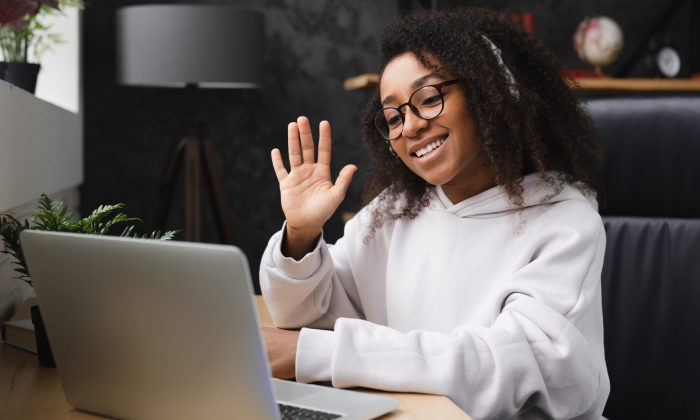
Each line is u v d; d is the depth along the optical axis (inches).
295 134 52.6
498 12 57.2
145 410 37.5
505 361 44.2
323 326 57.8
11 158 62.6
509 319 46.6
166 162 148.0
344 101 169.5
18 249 50.1
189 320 34.3
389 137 53.7
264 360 33.3
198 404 35.4
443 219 56.7
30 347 52.6
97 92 161.8
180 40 139.8
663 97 65.2
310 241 53.7
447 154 52.6
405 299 56.7
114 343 37.1
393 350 44.1
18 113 65.6
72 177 113.3
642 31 170.4
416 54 52.4
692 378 62.5
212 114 166.1
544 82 56.6
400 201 60.4
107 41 161.5
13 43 82.7
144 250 34.4
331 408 38.8
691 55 164.7
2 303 63.2
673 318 63.2
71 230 49.8
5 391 43.9
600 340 51.4
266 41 167.3
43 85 135.2
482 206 55.2
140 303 35.4
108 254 35.6
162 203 147.6
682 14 169.5
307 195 52.2
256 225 168.7
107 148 162.9
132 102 163.0
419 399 42.3
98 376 38.6
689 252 63.1
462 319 53.6
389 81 53.2
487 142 52.4
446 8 56.7
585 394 46.5
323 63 168.7
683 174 63.9
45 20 134.2
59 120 95.9
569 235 51.4
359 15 168.7
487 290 53.4
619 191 65.9
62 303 38.3
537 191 54.0
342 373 43.5
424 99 51.7
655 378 63.5
